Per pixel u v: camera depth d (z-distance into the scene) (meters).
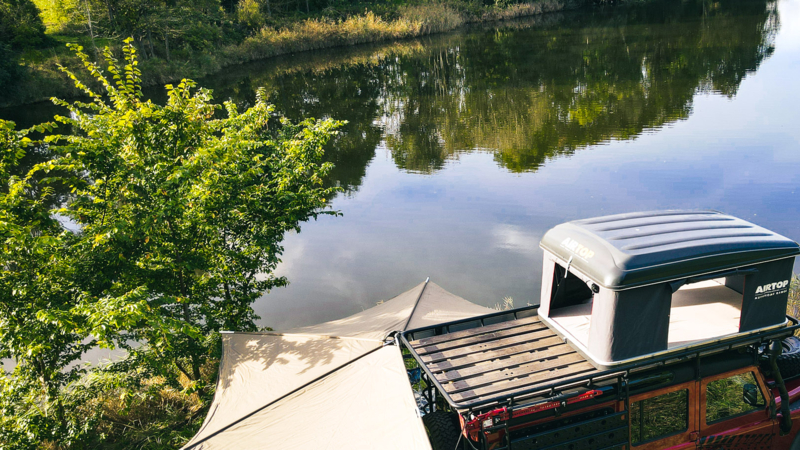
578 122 26.36
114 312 6.43
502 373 5.51
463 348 6.04
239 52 55.47
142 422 8.62
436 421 5.72
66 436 7.59
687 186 17.22
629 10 73.38
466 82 37.69
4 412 7.57
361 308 12.20
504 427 5.08
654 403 5.58
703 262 5.31
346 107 33.16
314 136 10.70
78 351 8.03
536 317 6.59
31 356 7.12
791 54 37.41
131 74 9.02
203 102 9.64
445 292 9.79
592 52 44.34
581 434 5.27
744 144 20.81
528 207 17.05
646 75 34.81
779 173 17.59
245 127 10.50
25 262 7.39
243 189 9.52
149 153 8.56
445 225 16.31
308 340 7.48
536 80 36.22
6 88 37.47
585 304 6.58
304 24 64.12
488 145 24.64
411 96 35.06
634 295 5.20
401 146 25.25
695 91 30.19
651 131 23.80
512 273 13.19
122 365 8.23
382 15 70.00
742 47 41.12
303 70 48.22
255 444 5.89
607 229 5.95
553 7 79.06
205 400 8.93
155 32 51.34
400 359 6.29
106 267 7.79
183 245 8.70
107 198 8.20
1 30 45.38
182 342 8.70
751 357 5.86
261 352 7.62
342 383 6.35
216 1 62.06
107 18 50.06
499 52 48.50
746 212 14.87
